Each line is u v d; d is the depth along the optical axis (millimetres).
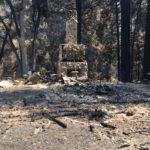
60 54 22109
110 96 14375
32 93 15211
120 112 10977
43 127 9250
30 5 41188
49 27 45625
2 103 12781
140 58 46094
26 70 36375
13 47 39312
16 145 7773
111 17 45188
